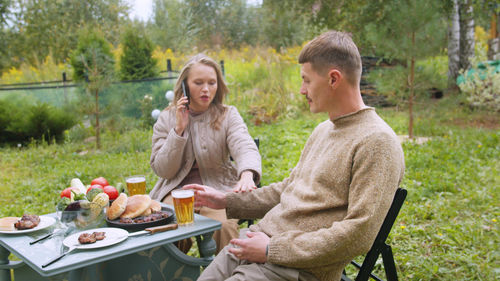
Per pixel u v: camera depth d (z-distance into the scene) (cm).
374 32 848
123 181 580
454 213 401
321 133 197
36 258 169
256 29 2192
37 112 909
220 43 2002
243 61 1291
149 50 1053
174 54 1327
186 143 284
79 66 926
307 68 178
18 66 1861
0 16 1845
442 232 357
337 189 170
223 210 262
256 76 1195
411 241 342
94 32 971
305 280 166
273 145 757
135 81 956
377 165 157
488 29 2016
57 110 930
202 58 286
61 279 200
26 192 555
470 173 531
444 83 971
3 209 479
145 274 215
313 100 180
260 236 175
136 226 200
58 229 208
